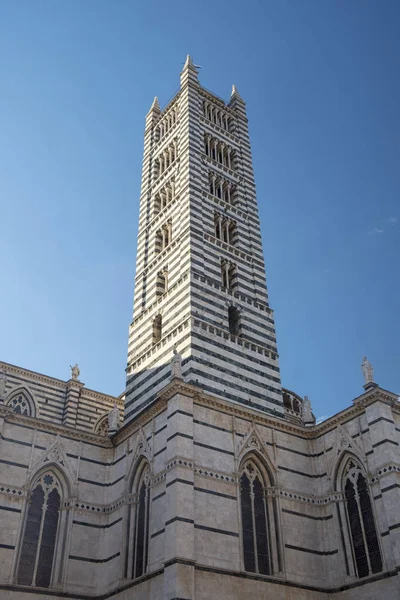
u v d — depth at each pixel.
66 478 47.81
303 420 53.78
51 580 44.00
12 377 66.81
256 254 63.38
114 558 45.03
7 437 46.50
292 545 44.53
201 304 54.25
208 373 50.28
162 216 65.62
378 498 43.38
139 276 63.41
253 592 40.56
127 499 46.50
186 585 37.47
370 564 42.56
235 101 79.69
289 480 47.41
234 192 67.88
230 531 42.00
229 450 45.44
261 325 57.56
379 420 45.16
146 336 57.47
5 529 43.19
